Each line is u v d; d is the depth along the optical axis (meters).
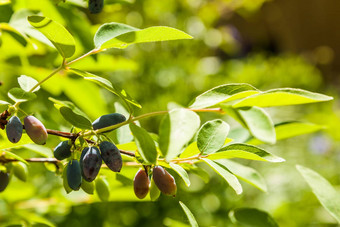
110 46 0.60
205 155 0.60
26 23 0.72
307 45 4.84
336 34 4.73
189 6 1.63
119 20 1.37
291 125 0.72
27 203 0.84
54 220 1.05
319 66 4.21
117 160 0.57
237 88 0.58
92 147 0.57
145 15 1.48
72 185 0.59
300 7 4.69
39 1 0.76
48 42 0.70
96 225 1.09
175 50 1.61
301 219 1.27
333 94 2.59
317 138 1.91
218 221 1.13
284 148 1.78
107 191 0.67
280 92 0.56
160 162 0.61
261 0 1.87
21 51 0.82
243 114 0.56
